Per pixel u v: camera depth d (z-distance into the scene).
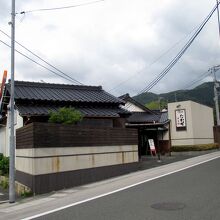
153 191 10.27
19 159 14.91
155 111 37.06
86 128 14.95
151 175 14.56
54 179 13.02
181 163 19.39
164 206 8.02
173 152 29.58
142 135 31.19
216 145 31.88
